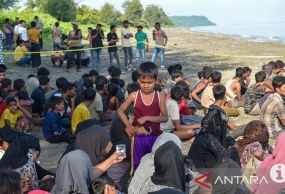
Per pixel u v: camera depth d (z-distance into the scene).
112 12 69.81
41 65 21.02
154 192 4.15
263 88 11.18
